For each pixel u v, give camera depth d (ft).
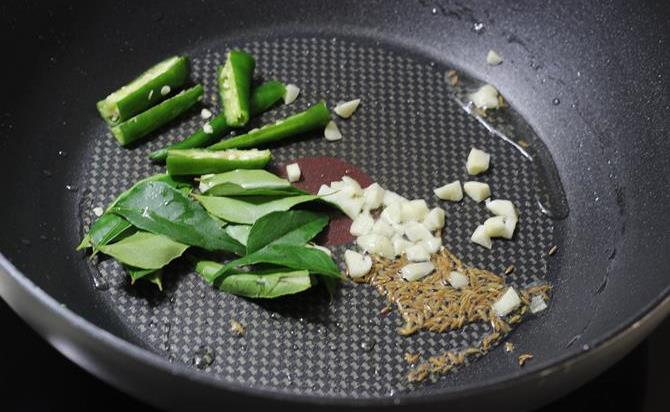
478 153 1.52
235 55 1.54
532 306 1.39
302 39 1.65
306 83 1.60
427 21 1.65
